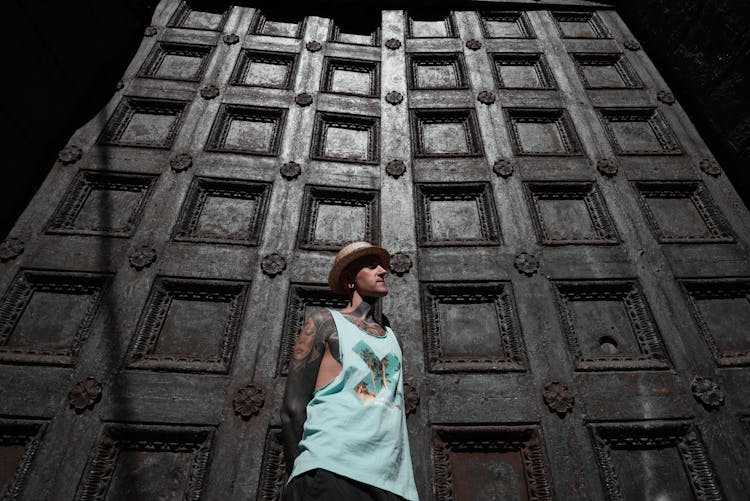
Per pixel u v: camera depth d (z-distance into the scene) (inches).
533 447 65.2
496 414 67.4
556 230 89.9
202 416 64.5
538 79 121.0
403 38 129.2
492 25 136.3
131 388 65.9
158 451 62.9
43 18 92.4
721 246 87.2
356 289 60.5
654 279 82.5
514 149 102.4
